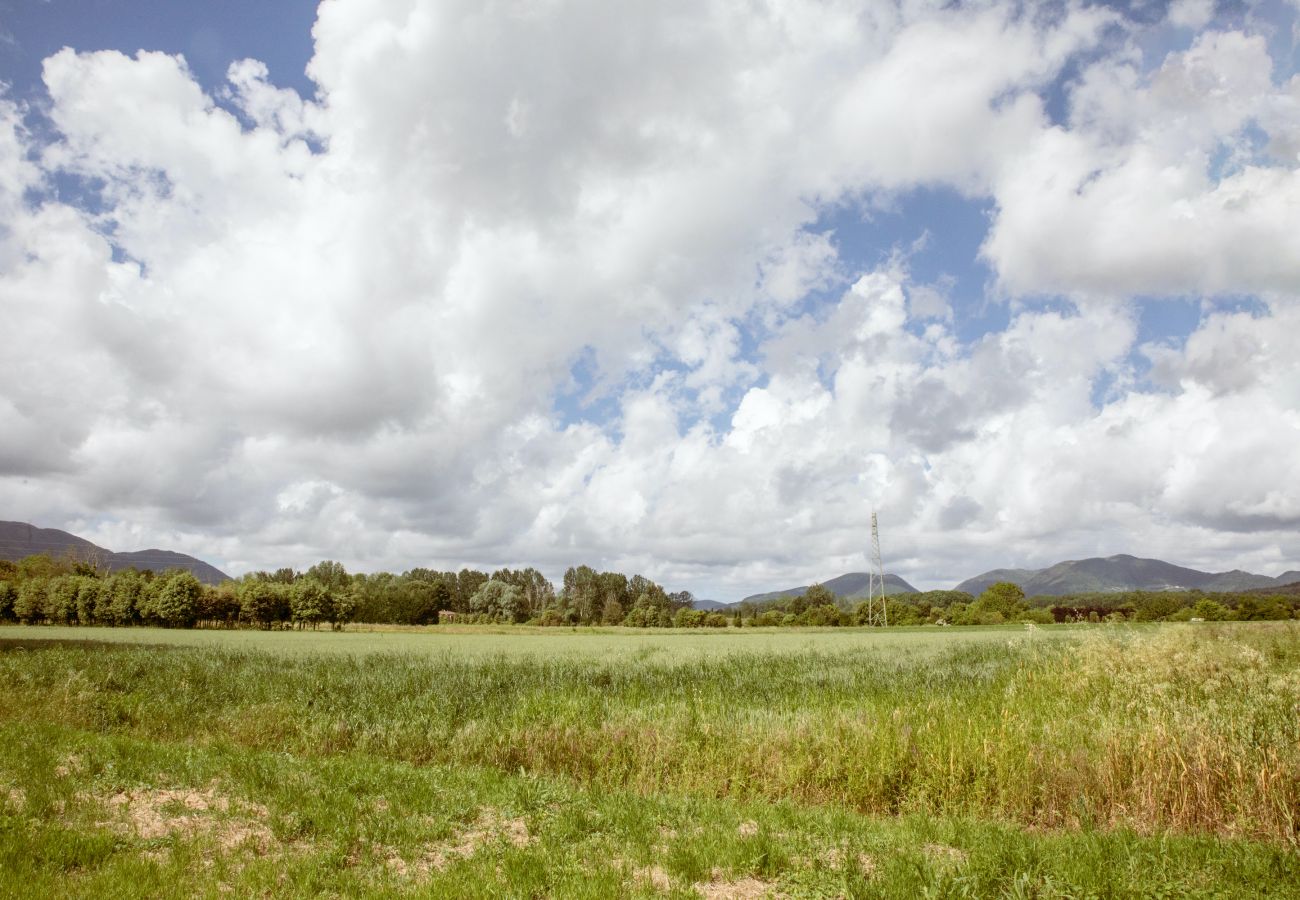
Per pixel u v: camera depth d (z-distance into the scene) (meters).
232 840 8.26
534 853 7.71
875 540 114.81
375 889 6.78
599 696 18.16
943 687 18.59
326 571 158.12
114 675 22.03
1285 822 8.51
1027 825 9.61
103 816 8.77
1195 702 12.27
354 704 17.38
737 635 71.12
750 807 10.05
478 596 142.38
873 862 7.59
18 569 123.56
